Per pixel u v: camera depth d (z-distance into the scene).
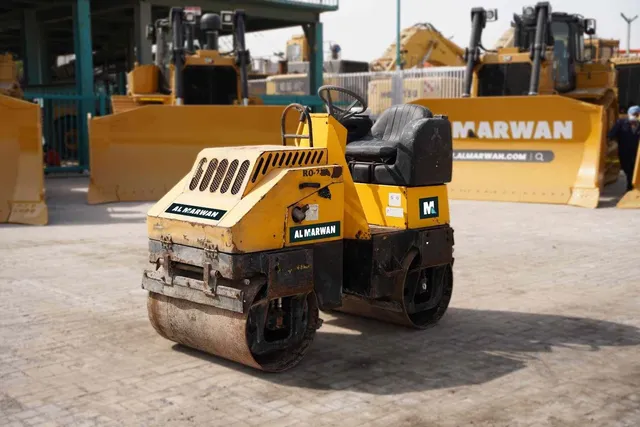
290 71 35.81
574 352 5.95
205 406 4.84
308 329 5.64
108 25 32.44
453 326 6.70
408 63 34.00
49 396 5.02
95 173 14.88
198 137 15.18
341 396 5.02
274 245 5.30
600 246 10.31
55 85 25.92
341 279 5.80
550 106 14.17
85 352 5.94
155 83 18.83
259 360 5.49
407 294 6.61
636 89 22.91
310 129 5.77
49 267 9.06
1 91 16.09
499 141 14.81
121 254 9.86
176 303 5.70
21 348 6.03
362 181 6.67
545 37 15.86
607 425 4.54
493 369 5.55
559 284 8.23
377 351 6.00
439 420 4.62
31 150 12.84
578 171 14.16
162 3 25.70
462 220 12.58
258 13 28.03
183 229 5.43
